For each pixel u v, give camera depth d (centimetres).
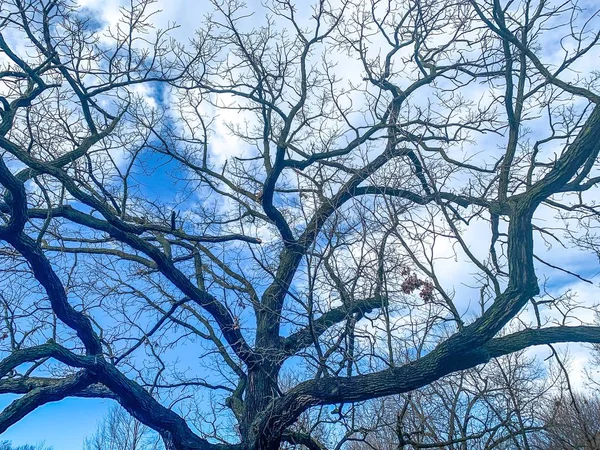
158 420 803
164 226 945
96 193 855
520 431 786
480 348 678
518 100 791
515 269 660
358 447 1070
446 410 1123
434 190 631
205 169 986
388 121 891
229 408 1014
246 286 880
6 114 834
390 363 672
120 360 874
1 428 751
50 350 746
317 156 952
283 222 916
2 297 861
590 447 836
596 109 674
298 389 733
